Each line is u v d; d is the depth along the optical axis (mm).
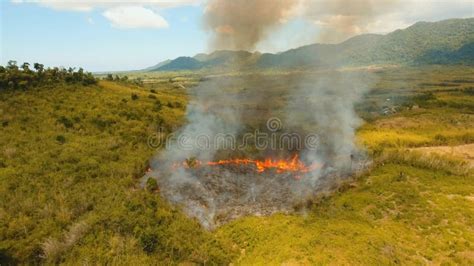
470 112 86438
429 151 55188
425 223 27328
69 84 65375
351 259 23391
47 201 31516
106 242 26516
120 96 65062
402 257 23516
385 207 30312
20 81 59344
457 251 23766
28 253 25594
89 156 41156
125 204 31000
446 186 33344
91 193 33031
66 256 25281
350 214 29984
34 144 42781
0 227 27672
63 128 48656
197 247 27484
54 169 37156
